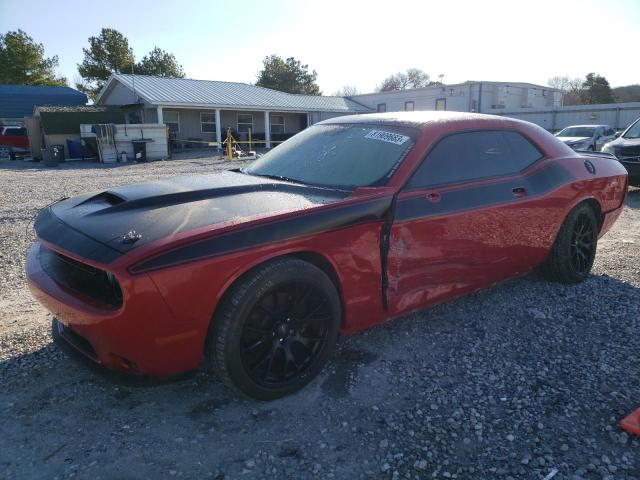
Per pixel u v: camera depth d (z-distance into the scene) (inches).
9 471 90.4
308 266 109.9
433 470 91.4
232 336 102.0
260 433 101.5
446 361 129.3
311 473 90.9
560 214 165.8
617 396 113.2
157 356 97.3
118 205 116.0
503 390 116.0
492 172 148.9
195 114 1179.9
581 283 183.5
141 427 103.1
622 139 414.0
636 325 148.6
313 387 117.3
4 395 113.2
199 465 92.6
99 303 99.1
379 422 104.8
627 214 317.7
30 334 142.6
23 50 1968.5
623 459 93.7
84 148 933.2
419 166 131.3
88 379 120.3
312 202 116.7
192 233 98.5
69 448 96.6
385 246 122.0
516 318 154.3
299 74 2273.6
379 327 148.2
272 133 1321.4
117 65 1921.8
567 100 2760.8
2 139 1034.1
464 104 1389.0
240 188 126.6
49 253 121.7
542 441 98.6
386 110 1529.3
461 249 137.3
